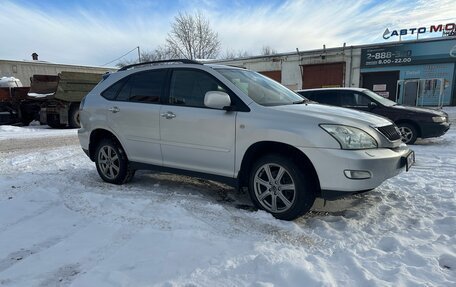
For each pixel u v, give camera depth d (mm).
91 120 5477
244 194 4867
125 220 3779
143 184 5328
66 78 15258
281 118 3809
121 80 5301
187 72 4594
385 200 4531
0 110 17219
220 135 4133
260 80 4797
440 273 2664
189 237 3311
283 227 3617
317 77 25031
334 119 3711
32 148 9664
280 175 3822
